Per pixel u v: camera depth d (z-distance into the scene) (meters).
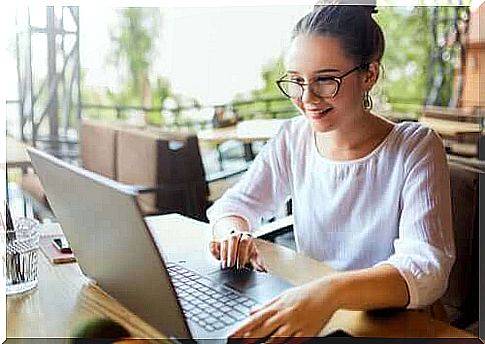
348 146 1.08
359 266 1.06
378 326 0.75
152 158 2.01
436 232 0.89
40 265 1.00
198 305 0.81
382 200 1.03
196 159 2.06
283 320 0.70
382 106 1.60
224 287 0.87
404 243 0.88
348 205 1.07
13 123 1.86
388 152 1.03
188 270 0.94
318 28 1.09
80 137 1.96
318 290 0.73
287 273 0.96
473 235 1.06
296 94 1.13
